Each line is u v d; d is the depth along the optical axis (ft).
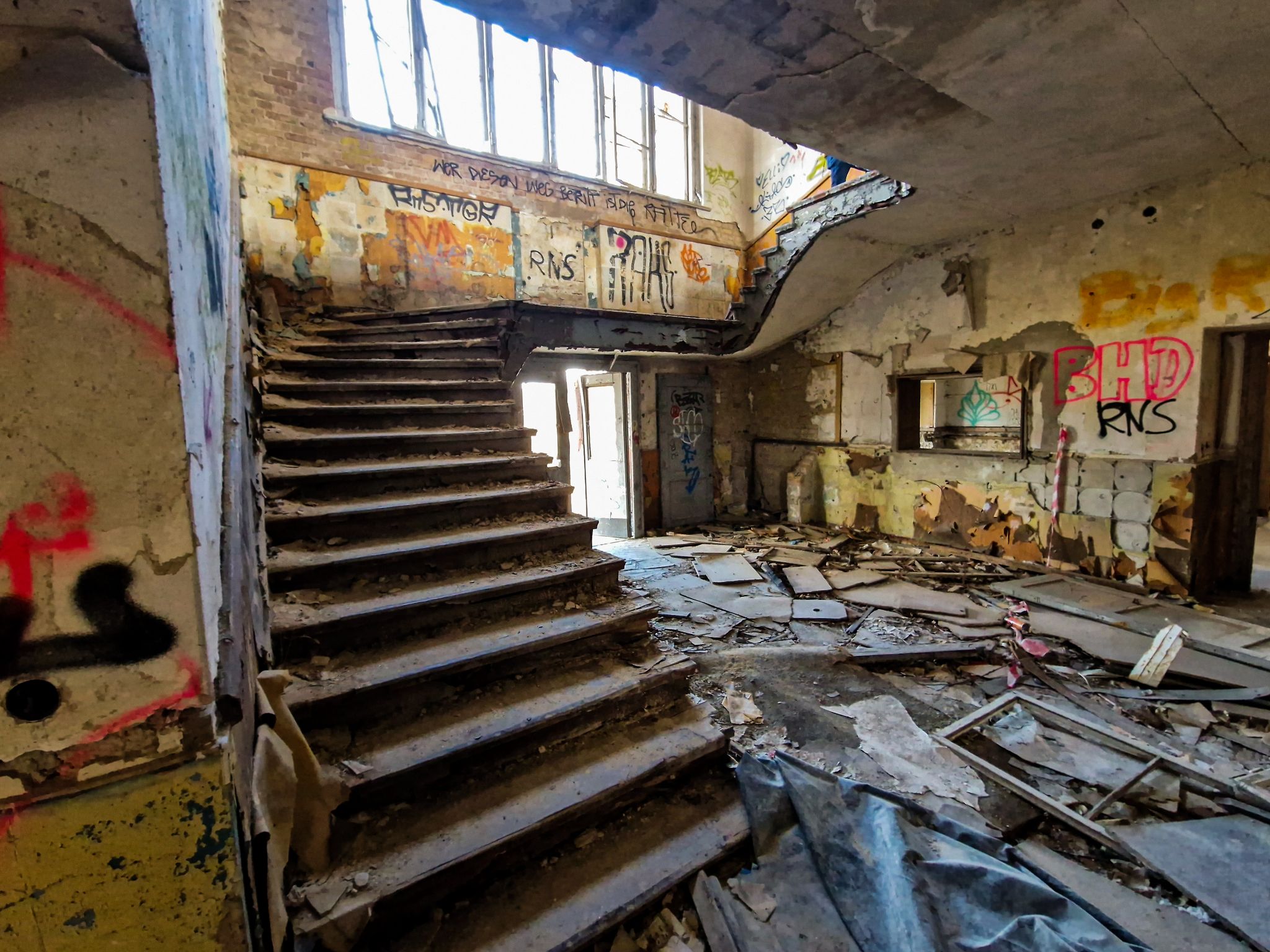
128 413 2.74
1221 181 14.61
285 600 7.64
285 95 17.48
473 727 6.93
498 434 11.80
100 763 2.89
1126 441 16.87
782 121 11.91
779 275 21.07
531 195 21.95
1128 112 11.59
